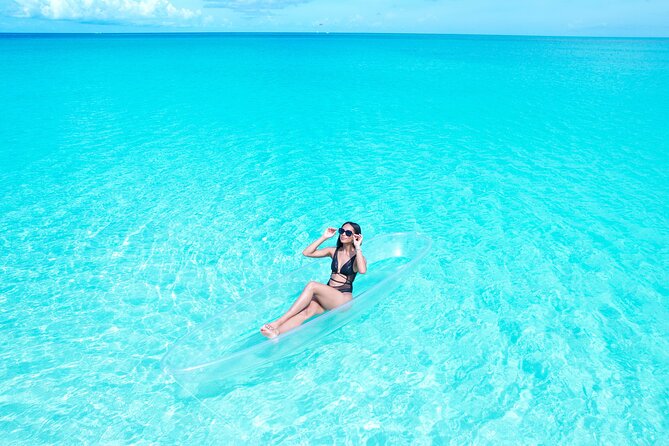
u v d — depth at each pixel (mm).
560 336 4523
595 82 22172
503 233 6586
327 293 4180
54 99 16172
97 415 3615
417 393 3857
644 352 4301
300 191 8070
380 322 4730
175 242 6305
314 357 4242
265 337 4246
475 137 11727
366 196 7867
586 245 6242
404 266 5113
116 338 4473
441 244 6297
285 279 4926
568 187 8281
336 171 9094
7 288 5223
